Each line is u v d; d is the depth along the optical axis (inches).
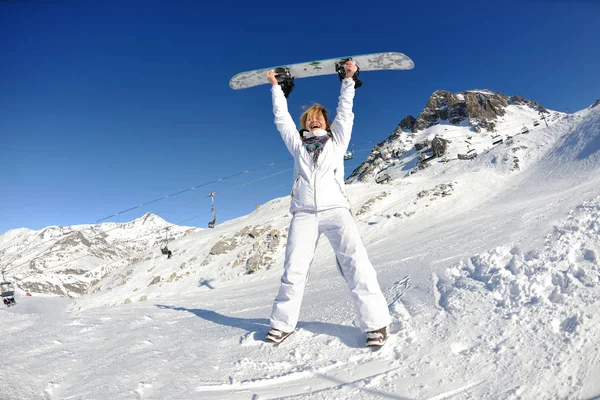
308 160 140.5
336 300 198.2
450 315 133.1
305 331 139.9
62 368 108.3
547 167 1514.5
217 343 139.7
